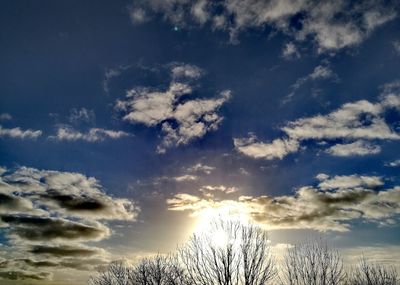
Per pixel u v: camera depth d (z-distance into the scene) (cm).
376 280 2545
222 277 2319
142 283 3012
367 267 2627
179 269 2616
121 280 3525
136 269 3281
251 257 2384
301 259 2608
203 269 2395
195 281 2402
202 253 2452
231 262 2361
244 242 2433
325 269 2538
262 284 2328
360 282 2573
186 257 2512
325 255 2608
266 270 2378
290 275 2538
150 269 2998
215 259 2381
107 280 3591
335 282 2500
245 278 2317
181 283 2542
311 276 2514
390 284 2520
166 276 2819
